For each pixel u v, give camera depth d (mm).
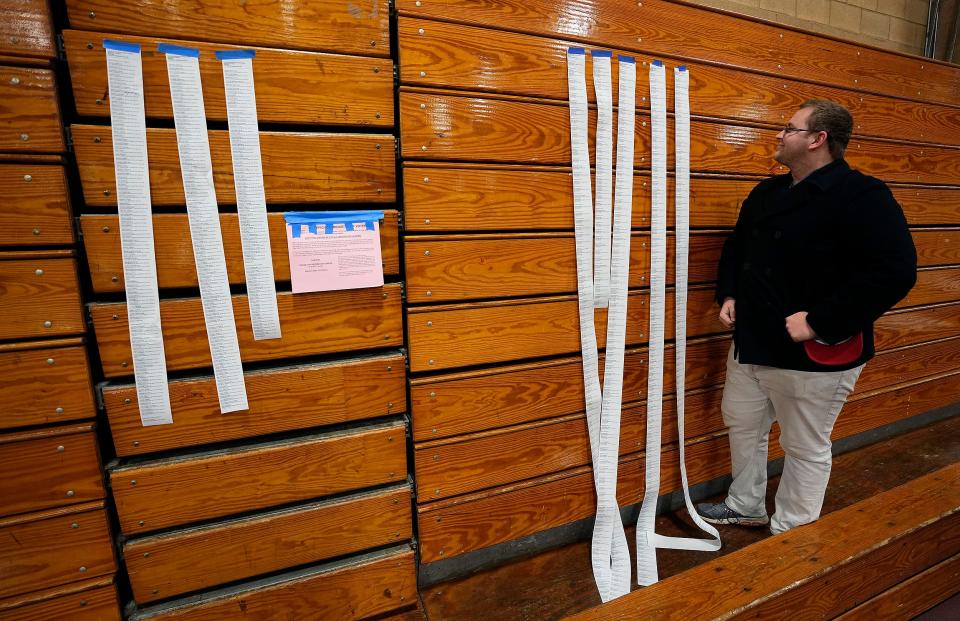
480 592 1842
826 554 1386
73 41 1191
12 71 1161
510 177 1680
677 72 1883
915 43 3139
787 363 1770
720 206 2100
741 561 1369
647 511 2129
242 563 1541
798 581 1290
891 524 1503
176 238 1349
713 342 2203
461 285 1673
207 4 1286
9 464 1290
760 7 2555
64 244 1274
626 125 1808
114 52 1213
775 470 2604
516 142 1674
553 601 1796
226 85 1315
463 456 1781
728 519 2182
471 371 1754
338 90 1431
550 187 1751
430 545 1785
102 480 1387
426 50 1508
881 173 2461
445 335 1682
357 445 1620
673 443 2201
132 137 1264
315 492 1597
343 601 1665
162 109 1287
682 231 1996
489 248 1692
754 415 2004
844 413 2637
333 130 1496
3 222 1204
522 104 1659
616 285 1892
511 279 1745
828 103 1669
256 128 1356
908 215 2600
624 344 1944
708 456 2299
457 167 1602
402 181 1570
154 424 1400
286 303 1470
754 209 1907
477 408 1774
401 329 1626
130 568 1426
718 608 1212
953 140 2658
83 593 1399
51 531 1351
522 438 1867
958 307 2941
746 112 2068
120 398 1359
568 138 1755
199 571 1497
